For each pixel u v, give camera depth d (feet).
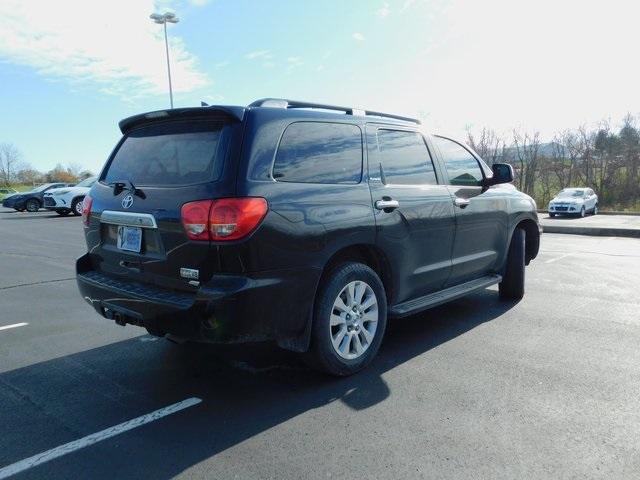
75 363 12.39
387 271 12.09
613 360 11.93
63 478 7.57
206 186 9.20
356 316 11.16
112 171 11.99
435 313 16.33
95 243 11.79
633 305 17.13
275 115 10.07
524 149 109.09
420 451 8.11
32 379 11.41
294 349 10.03
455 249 14.17
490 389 10.39
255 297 9.03
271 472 7.64
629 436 8.42
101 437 8.77
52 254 31.91
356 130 11.71
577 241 40.81
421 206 12.65
